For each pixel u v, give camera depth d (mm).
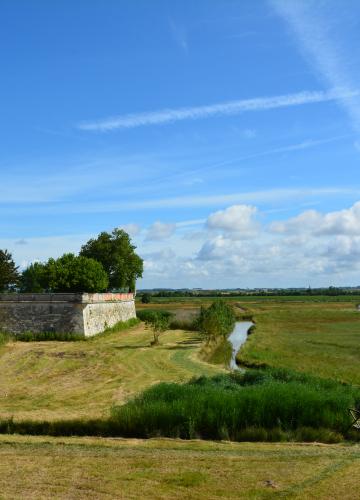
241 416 19625
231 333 67375
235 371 33562
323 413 19656
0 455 15914
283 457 15844
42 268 68875
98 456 15836
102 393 27234
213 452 16484
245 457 15836
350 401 20797
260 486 13273
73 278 66312
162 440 18016
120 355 40344
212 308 56438
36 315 50656
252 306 124188
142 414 19562
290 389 21266
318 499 12414
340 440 18812
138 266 82000
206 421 19312
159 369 34844
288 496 12617
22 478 13719
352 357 41500
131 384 29500
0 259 71875
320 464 15102
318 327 70375
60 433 19609
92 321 53094
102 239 80000
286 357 41625
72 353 41094
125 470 14469
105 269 79438
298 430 19141
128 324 67812
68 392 27797
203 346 47312
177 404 19844
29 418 20312
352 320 81875
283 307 118812
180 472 14328
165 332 60156
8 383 30781
